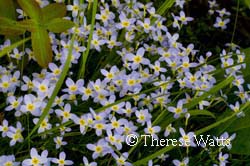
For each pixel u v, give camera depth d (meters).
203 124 0.46
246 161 0.45
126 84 0.43
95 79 0.45
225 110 0.46
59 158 0.38
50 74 0.42
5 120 0.39
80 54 0.44
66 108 0.40
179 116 0.42
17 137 0.39
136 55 0.44
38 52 0.41
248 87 0.45
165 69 0.45
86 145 0.40
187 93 0.46
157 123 0.42
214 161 0.42
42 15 0.40
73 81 0.44
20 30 0.40
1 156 0.37
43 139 0.40
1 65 0.45
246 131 0.44
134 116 0.43
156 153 0.38
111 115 0.41
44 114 0.37
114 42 0.46
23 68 0.45
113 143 0.39
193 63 0.46
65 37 0.46
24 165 0.37
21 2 0.40
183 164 0.41
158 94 0.43
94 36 0.45
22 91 0.43
